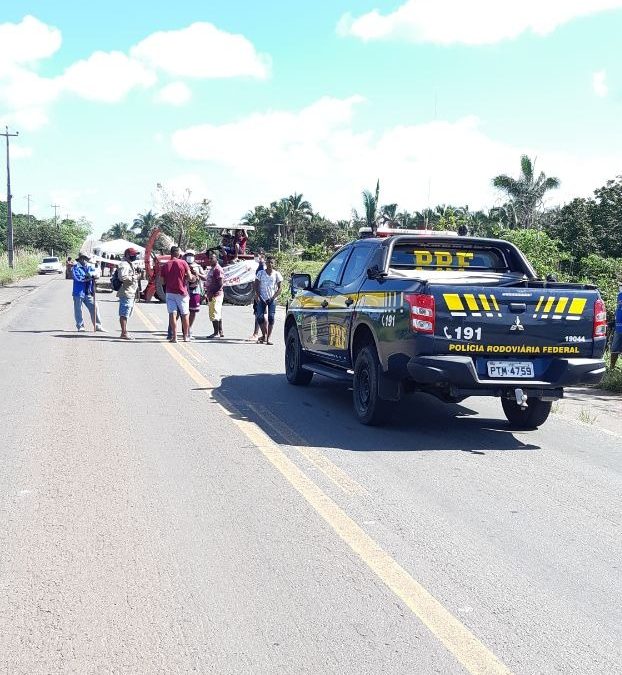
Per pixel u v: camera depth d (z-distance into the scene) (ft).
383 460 24.00
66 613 13.33
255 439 26.08
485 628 13.14
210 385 36.78
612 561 16.30
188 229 217.36
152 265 94.48
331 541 16.92
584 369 26.32
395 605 13.88
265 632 12.79
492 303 25.79
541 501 20.34
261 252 61.67
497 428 29.60
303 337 36.19
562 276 84.84
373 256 30.58
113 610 13.46
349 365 31.09
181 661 11.84
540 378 26.58
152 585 14.49
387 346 26.91
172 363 43.78
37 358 44.65
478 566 15.83
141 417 29.14
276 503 19.40
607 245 145.38
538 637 12.87
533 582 15.11
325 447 25.39
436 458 24.52
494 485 21.70
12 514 18.20
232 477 21.56
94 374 39.01
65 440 25.34
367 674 11.58
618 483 22.30
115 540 16.69
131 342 53.98
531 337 26.13
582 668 11.91
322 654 12.12
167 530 17.34
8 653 12.01
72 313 78.89
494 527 18.21
